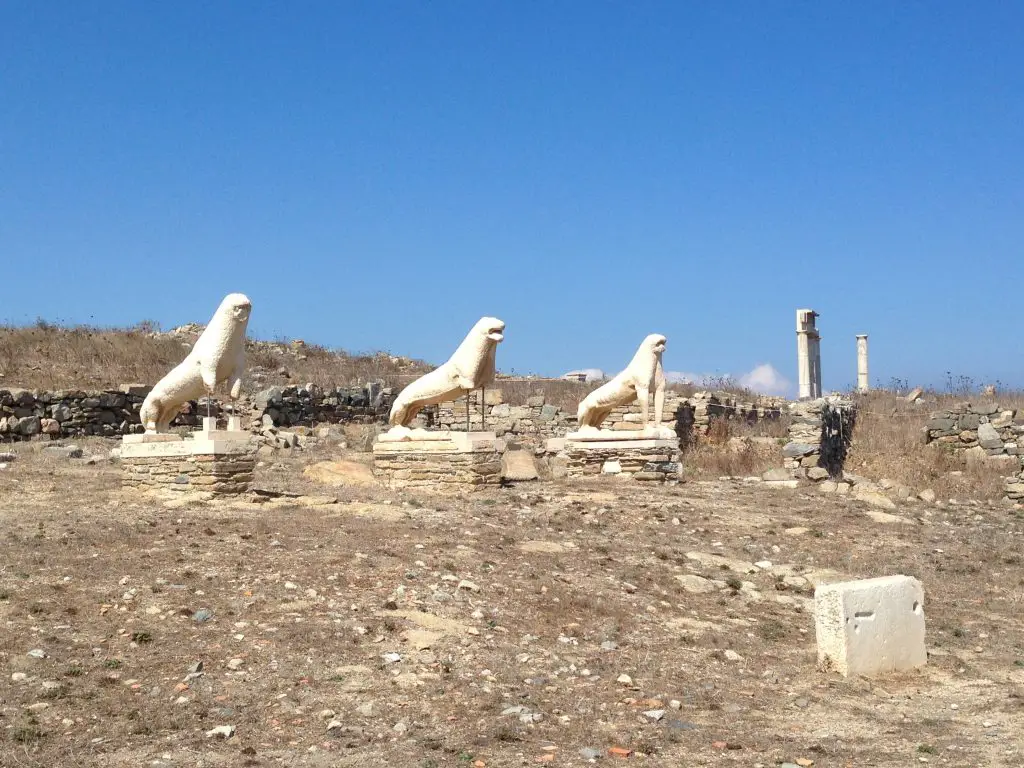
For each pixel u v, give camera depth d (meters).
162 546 11.49
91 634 8.73
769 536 15.67
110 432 23.03
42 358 28.11
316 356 37.91
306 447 24.17
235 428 15.23
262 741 7.03
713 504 17.73
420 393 17.62
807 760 7.03
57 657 8.21
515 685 8.44
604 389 21.09
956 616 12.34
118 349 30.08
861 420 30.72
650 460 20.39
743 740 7.50
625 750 7.11
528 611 10.48
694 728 7.70
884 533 16.50
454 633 9.50
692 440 26.58
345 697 7.86
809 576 13.55
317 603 9.84
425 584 10.74
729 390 33.56
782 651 10.32
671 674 9.16
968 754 7.23
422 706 7.79
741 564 13.79
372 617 9.61
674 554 13.77
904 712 8.45
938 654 10.42
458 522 14.12
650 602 11.45
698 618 11.20
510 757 6.89
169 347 31.41
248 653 8.57
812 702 8.59
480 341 17.33
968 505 20.05
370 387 30.09
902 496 20.33
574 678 8.80
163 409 15.46
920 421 29.36
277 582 10.37
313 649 8.73
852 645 9.42
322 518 13.55
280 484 17.09
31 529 12.10
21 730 6.88
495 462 17.73
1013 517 18.95
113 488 15.58
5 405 21.34
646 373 20.55
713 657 9.80
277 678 8.12
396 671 8.45
